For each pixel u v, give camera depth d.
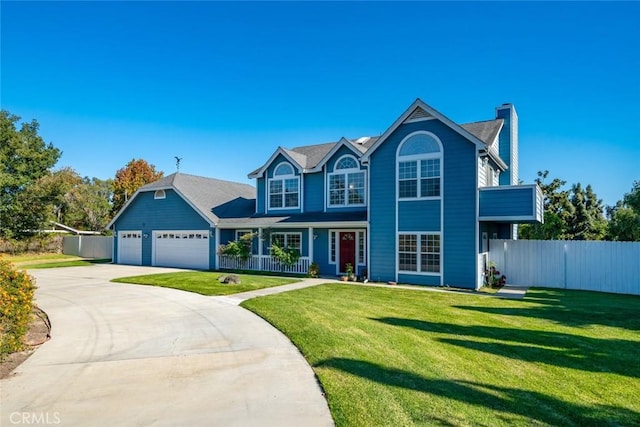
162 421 4.17
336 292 13.14
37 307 10.79
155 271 20.69
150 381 5.37
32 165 38.62
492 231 17.55
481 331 8.01
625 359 6.32
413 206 15.88
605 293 14.45
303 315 9.25
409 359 6.09
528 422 4.09
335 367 5.73
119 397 4.83
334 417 4.21
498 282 15.53
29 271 20.72
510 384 5.16
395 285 15.45
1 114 37.47
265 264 20.33
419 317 9.28
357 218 17.73
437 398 4.65
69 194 43.47
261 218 21.25
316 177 20.42
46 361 6.28
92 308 10.62
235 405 4.57
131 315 9.73
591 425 4.07
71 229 42.84
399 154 16.27
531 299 12.44
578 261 15.52
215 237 21.88
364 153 18.11
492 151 15.55
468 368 5.74
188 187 24.00
